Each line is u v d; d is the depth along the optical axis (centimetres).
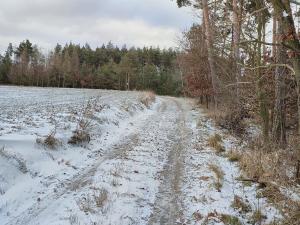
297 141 1064
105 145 1292
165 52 10400
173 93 7925
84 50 10756
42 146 1020
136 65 9444
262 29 1162
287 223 649
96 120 1589
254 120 1859
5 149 888
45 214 690
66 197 775
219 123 1908
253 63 1220
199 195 821
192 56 2978
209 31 1802
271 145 1213
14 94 3519
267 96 1352
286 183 855
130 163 1061
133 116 2217
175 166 1071
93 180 886
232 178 945
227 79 2044
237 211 736
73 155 1085
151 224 680
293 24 542
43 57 8769
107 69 8506
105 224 656
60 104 2288
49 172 909
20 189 777
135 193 815
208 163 1081
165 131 1700
